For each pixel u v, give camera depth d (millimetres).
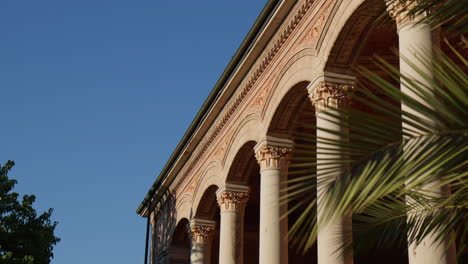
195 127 34188
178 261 40406
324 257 18047
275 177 24672
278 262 23641
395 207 8383
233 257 29125
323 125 19531
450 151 5176
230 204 29828
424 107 5352
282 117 24875
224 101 30031
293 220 35531
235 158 29078
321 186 5430
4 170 37156
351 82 20438
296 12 22750
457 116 5332
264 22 24703
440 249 13328
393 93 5391
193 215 35188
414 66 5637
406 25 15008
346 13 19031
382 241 9266
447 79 5578
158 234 44250
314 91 20609
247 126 27484
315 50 21344
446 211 7477
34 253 36062
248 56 26312
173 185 40125
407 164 5168
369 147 5441
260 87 26422
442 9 6137
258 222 40219
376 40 21016
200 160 34906
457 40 19031
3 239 35219
